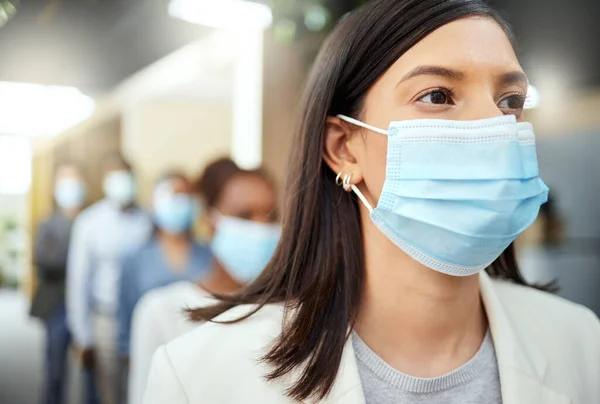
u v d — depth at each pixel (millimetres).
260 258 2254
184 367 998
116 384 3365
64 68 3959
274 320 1040
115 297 3422
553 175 3225
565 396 994
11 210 5438
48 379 3732
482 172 929
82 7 3271
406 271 986
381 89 975
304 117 1063
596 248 3072
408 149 949
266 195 2287
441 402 957
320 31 2633
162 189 2828
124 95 4207
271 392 954
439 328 984
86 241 3463
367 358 974
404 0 951
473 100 941
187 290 1921
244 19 3305
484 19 953
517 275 1238
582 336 1118
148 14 3328
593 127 3045
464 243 937
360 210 1040
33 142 4406
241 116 3803
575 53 2566
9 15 3199
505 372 968
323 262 1012
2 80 3973
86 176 3961
